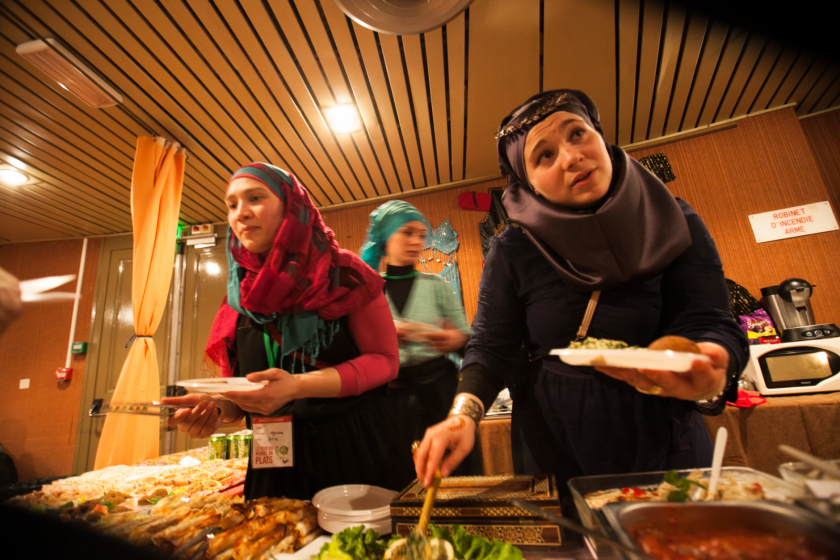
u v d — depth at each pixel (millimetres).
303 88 2277
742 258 2609
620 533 429
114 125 2508
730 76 2361
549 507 588
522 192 914
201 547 662
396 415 1302
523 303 950
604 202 824
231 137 2670
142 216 2598
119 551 393
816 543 385
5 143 2615
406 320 1591
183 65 2094
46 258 3938
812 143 2756
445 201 3328
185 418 961
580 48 2115
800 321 1989
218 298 3600
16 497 815
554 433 854
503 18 1928
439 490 696
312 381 843
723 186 2709
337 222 3537
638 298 795
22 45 1854
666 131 2822
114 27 1868
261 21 1863
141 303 2588
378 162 3020
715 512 458
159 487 1166
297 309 1001
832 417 1566
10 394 3611
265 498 851
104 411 959
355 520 703
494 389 870
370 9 1738
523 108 846
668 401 782
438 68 2178
